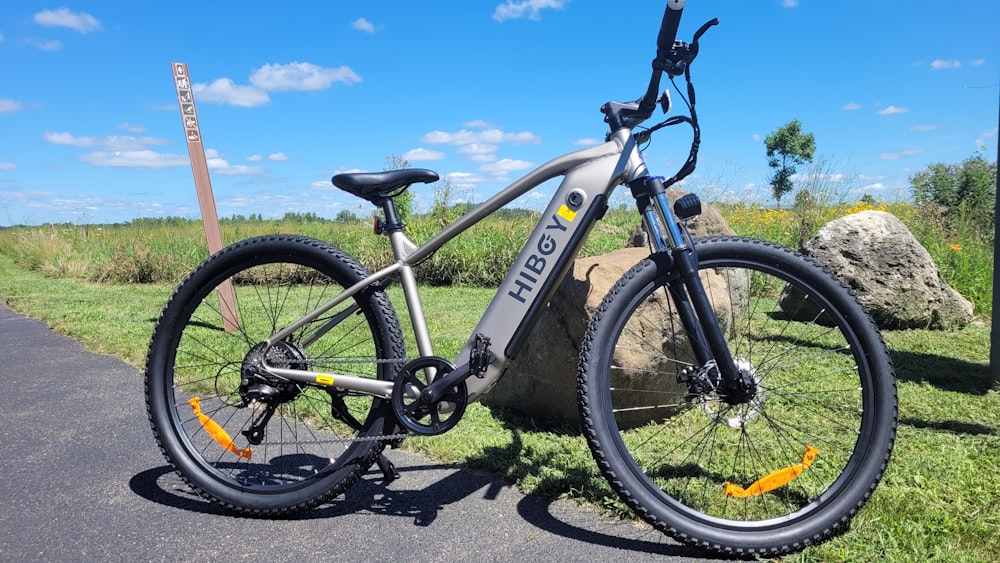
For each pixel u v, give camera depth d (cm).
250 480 230
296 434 286
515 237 866
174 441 219
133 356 438
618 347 271
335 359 219
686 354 286
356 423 221
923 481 226
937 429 282
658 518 188
